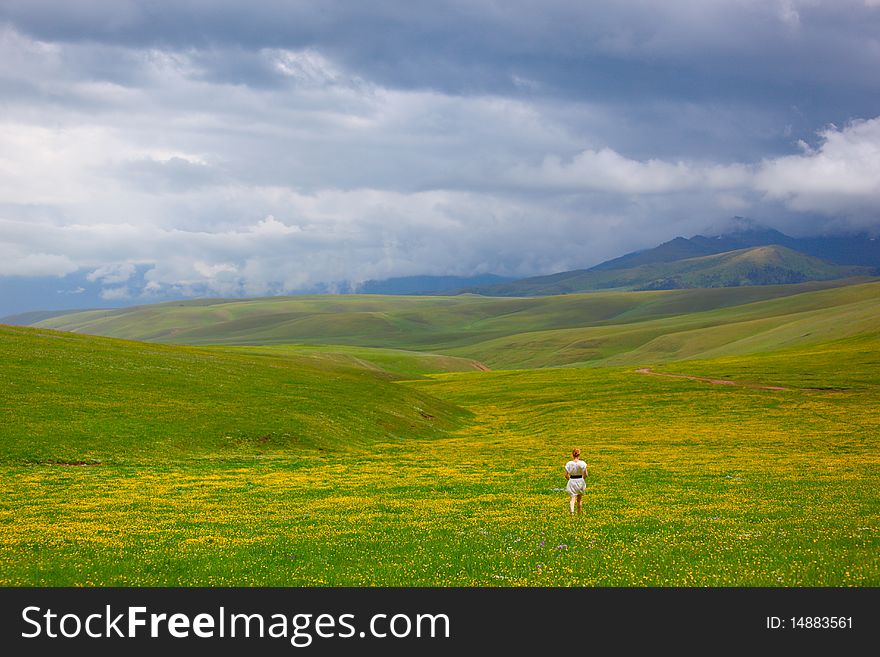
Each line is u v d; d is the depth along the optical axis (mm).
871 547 27672
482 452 71062
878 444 74250
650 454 69188
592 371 177500
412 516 36969
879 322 198000
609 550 28141
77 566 26562
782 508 37594
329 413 83188
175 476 50594
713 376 145125
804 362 155500
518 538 30906
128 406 70312
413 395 114688
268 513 37781
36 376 75312
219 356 114750
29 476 48125
